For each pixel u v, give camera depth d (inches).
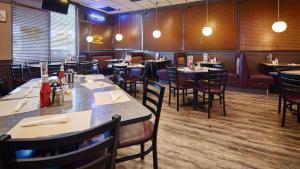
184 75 234.8
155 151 76.0
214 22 324.5
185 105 199.0
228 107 191.8
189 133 131.4
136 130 73.7
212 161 97.8
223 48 320.2
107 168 39.5
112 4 346.6
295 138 122.0
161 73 329.1
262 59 283.3
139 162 97.9
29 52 267.3
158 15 375.6
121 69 227.5
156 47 384.5
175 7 356.2
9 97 73.7
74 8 342.0
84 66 214.4
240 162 96.7
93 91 82.7
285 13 271.3
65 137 31.9
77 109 58.5
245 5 298.4
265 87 246.8
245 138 123.0
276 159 98.7
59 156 32.0
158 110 72.7
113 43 430.6
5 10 227.3
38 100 69.1
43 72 69.5
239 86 267.4
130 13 405.4
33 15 270.4
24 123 47.2
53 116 52.2
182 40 356.2
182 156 102.7
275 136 125.3
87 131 33.7
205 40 334.3
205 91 167.2
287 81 135.3
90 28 375.9
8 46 232.5
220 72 162.7
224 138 123.5
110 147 38.6
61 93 64.6
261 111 178.4
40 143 30.7
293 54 266.7
